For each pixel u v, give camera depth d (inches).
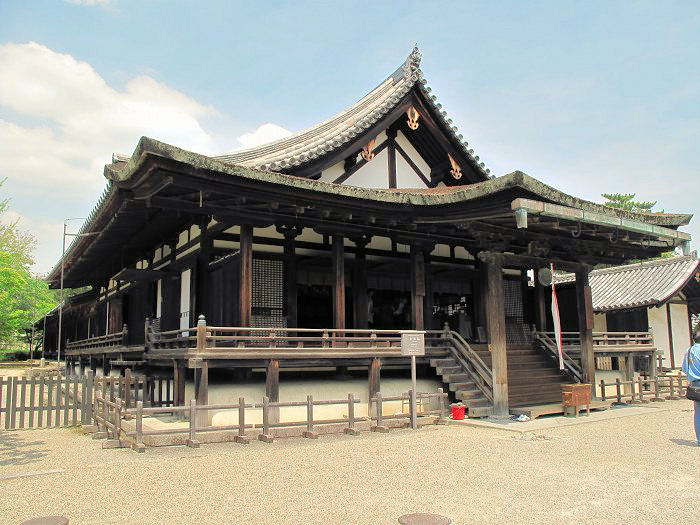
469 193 490.3
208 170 421.4
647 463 345.7
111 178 462.6
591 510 247.0
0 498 265.6
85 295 1173.7
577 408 559.2
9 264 1636.3
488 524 227.9
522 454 372.8
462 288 764.6
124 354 735.7
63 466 335.3
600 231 569.9
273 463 341.4
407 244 637.9
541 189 459.5
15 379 510.0
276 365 479.2
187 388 525.7
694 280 993.5
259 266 561.6
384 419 486.9
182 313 609.6
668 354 997.8
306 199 494.3
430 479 302.2
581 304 669.3
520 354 705.0
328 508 248.4
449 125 657.0
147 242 730.8
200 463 341.4
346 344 565.3
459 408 528.7
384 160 660.1
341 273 565.6
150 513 241.0
